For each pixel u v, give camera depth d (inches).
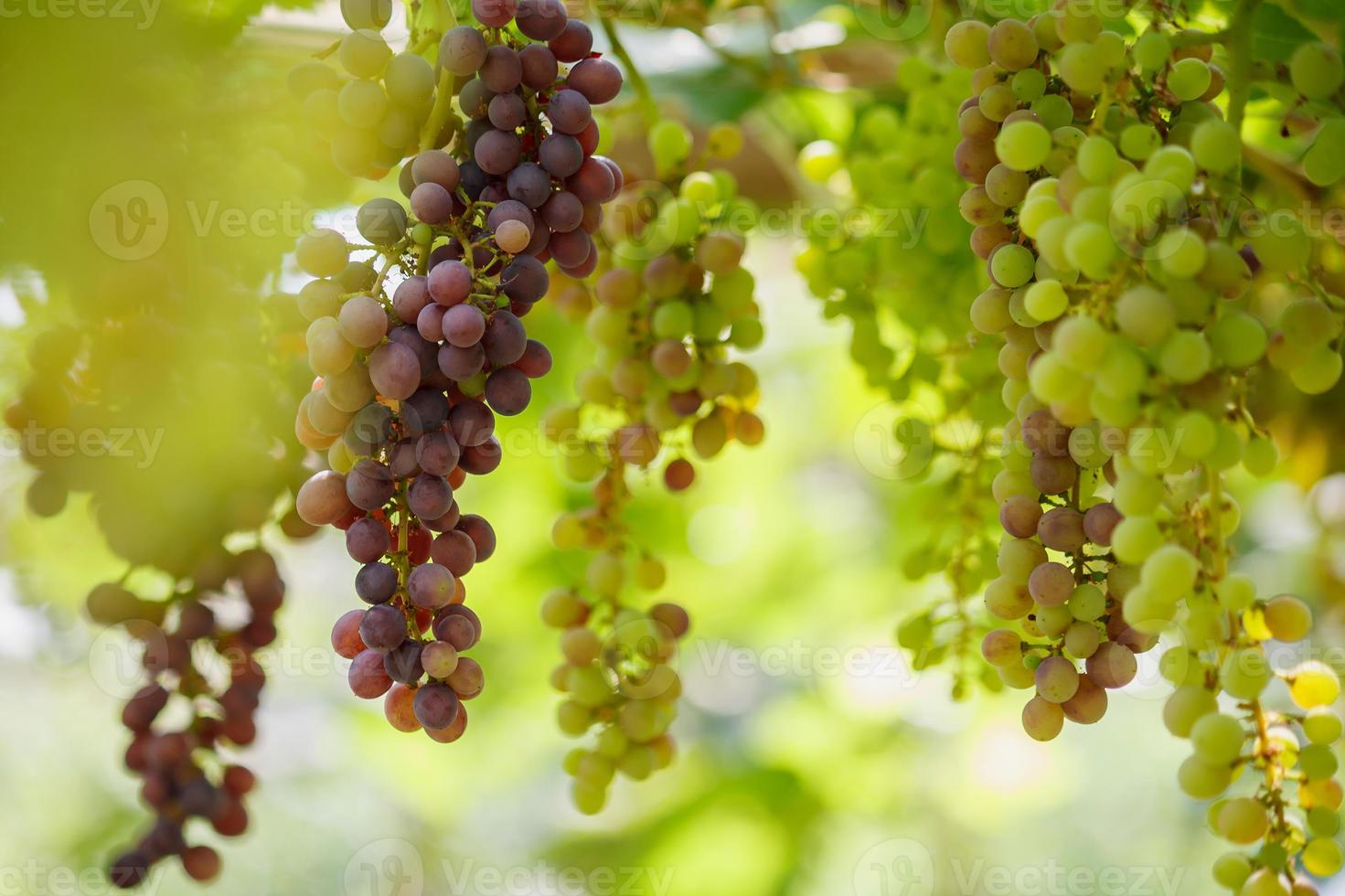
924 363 61.2
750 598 113.0
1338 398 61.1
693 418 59.5
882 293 61.7
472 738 117.5
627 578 59.1
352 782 137.2
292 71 53.7
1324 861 52.8
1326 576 67.5
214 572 57.2
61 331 56.3
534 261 53.1
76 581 61.7
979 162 54.4
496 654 98.1
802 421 107.1
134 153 55.9
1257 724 52.9
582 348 74.3
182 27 56.9
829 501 114.3
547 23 53.2
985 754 128.6
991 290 54.1
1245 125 61.6
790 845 105.0
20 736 116.8
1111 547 52.9
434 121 53.2
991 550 59.3
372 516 52.8
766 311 102.7
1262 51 58.7
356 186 57.8
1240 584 51.9
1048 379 51.9
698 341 58.5
